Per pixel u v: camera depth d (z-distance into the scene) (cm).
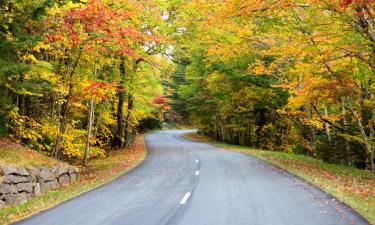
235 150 3491
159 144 4550
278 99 3709
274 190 1283
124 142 4147
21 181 1217
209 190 1305
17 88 1558
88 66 2223
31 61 1588
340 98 2133
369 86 1847
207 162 2369
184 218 891
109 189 1401
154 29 2281
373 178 1811
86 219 909
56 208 1059
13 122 1877
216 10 1647
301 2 1395
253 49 2323
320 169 2033
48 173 1453
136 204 1085
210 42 2491
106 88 2166
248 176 1675
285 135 4059
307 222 834
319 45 1586
